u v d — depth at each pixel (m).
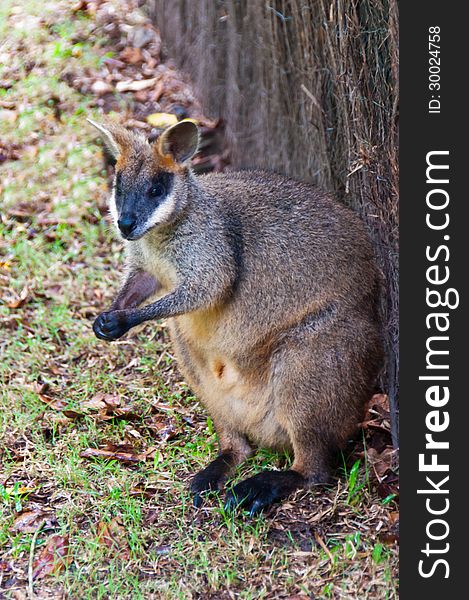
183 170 5.25
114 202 5.25
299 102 6.93
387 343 5.50
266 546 4.65
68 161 8.53
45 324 6.92
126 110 9.09
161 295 5.69
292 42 6.95
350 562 4.47
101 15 10.23
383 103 5.13
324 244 5.26
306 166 6.88
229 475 5.33
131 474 5.26
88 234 7.90
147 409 5.99
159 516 4.91
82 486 5.15
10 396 6.04
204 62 8.93
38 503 5.04
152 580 4.45
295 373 5.13
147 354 6.64
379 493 4.97
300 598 4.28
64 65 9.52
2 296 7.26
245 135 8.21
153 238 5.29
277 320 5.23
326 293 5.18
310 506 4.94
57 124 8.91
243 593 4.32
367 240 5.46
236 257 5.30
